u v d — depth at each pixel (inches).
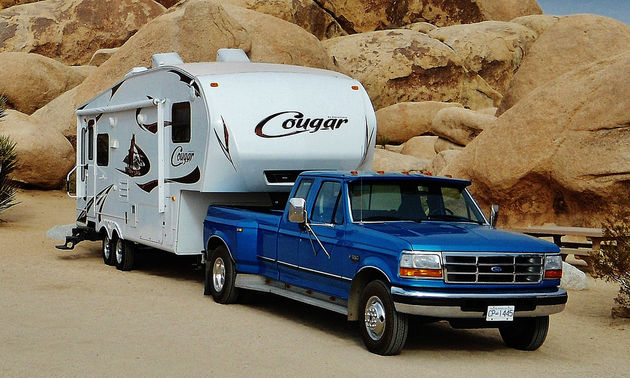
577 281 488.7
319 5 1546.5
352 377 281.4
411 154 1173.7
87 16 1571.1
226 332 356.2
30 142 962.7
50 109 1139.9
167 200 482.3
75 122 1108.5
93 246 681.0
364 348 331.0
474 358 321.7
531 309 314.8
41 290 459.8
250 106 445.1
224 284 425.4
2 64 1250.6
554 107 654.5
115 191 561.3
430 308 298.4
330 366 297.1
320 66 1163.3
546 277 320.2
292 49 1132.5
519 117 674.2
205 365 294.5
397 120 1294.3
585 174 621.3
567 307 437.4
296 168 454.6
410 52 1392.7
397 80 1374.3
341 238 341.4
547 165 650.8
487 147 689.0
